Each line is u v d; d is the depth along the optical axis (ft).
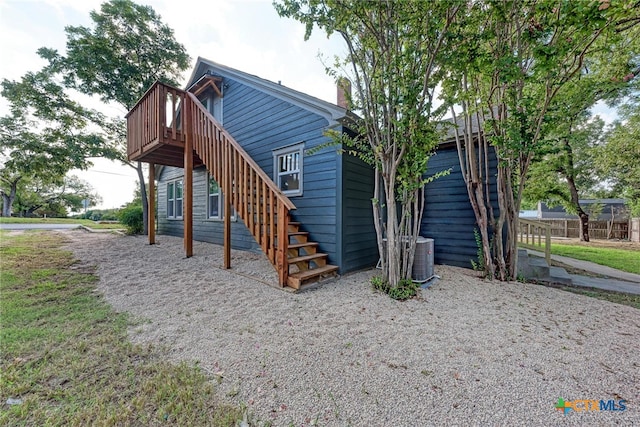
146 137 19.04
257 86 20.06
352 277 14.60
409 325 8.77
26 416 4.79
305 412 5.04
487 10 11.07
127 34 33.06
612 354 7.09
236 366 6.42
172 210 31.73
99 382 5.75
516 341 7.76
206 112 16.99
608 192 40.34
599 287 13.93
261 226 14.29
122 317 8.98
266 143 19.65
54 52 29.84
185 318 9.05
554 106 13.52
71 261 16.76
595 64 16.90
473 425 4.74
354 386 5.75
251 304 10.39
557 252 28.30
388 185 12.20
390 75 10.87
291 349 7.20
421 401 5.31
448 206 18.95
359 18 10.86
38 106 29.60
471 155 15.05
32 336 7.51
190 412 4.99
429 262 13.71
